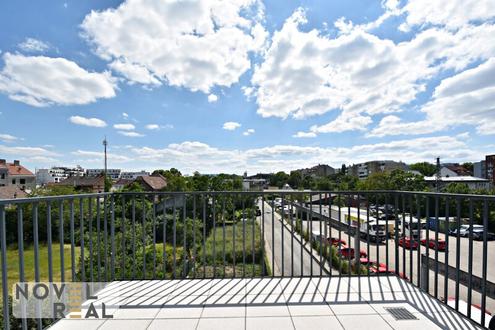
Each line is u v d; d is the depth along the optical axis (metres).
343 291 2.44
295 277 2.79
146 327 1.88
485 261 1.84
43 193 22.66
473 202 1.95
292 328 1.86
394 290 2.46
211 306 2.17
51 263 1.95
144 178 37.12
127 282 2.67
